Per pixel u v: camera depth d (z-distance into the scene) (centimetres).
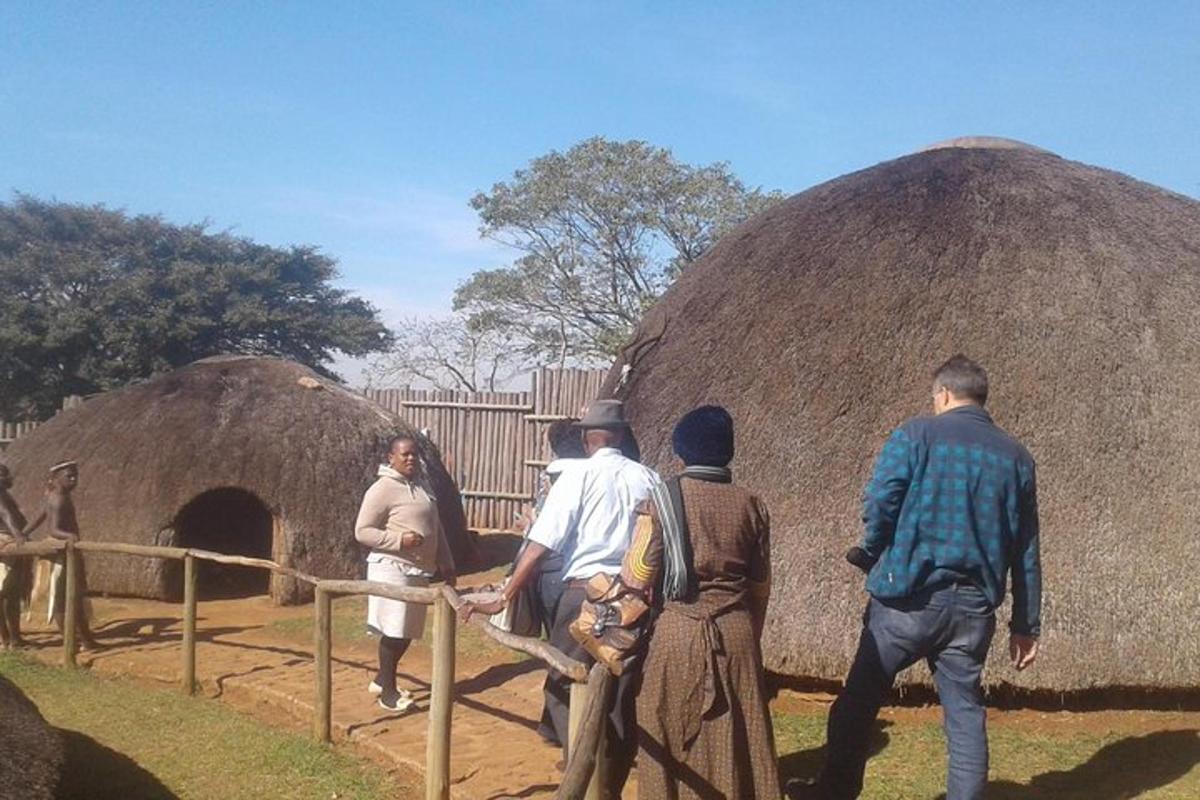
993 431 447
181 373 1285
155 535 1131
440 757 525
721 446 423
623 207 3091
